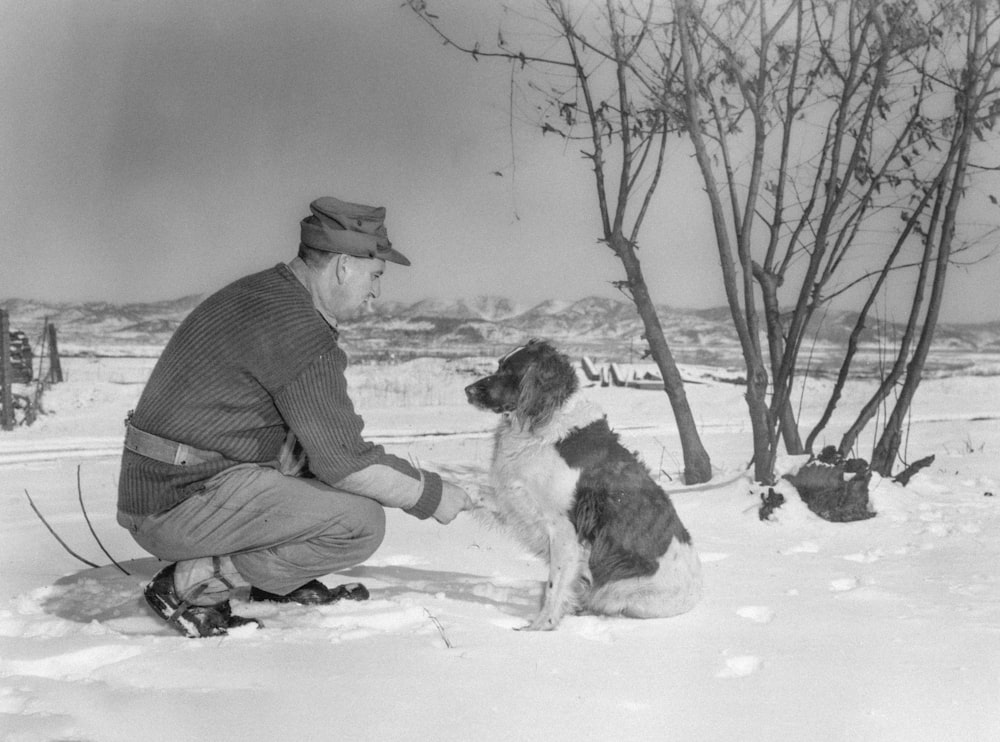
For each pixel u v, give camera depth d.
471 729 2.82
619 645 3.82
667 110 7.99
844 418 18.27
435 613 4.34
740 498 7.32
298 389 3.88
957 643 3.79
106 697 3.03
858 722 2.93
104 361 30.03
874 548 6.03
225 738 2.71
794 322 8.46
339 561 4.15
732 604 4.58
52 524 6.90
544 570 5.40
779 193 8.52
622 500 4.37
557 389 4.53
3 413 18.00
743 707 3.06
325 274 4.12
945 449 12.02
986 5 8.02
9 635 3.95
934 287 8.29
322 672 3.33
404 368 29.25
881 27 7.81
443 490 4.32
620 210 8.21
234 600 4.56
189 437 3.88
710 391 23.02
